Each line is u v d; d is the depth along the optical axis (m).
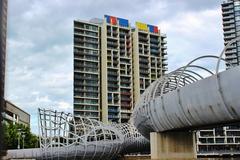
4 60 16.17
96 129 68.81
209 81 32.97
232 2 197.25
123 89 176.50
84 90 167.00
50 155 63.12
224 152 144.75
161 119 42.84
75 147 64.50
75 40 170.50
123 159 75.50
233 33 194.50
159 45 193.12
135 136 79.12
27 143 109.62
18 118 157.25
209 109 33.56
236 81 29.84
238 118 31.14
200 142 151.12
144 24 191.38
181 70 42.12
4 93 16.02
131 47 184.12
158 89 46.47
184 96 36.97
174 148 46.03
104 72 172.25
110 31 177.88
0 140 15.32
